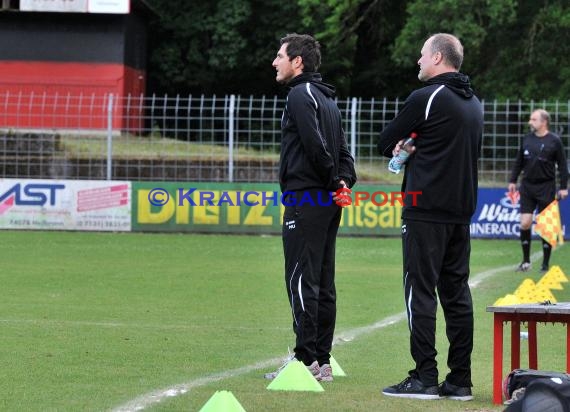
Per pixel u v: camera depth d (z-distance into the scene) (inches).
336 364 887.7
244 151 2623.0
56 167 2728.8
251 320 1207.6
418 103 776.9
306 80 860.0
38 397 753.6
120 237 2500.0
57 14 3969.0
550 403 621.9
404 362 948.0
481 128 798.5
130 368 884.0
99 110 2992.1
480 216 2573.8
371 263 1963.6
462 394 777.6
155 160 2669.8
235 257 2046.0
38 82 3976.4
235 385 812.0
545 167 1840.6
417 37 3949.3
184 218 2640.3
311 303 844.0
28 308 1275.8
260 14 5177.2
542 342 1070.4
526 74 3934.5
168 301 1371.8
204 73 5265.8
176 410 713.0
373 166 2581.2
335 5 4493.1
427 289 780.0
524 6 3885.3
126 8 3924.7
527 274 1809.8
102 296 1412.4
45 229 2657.5
